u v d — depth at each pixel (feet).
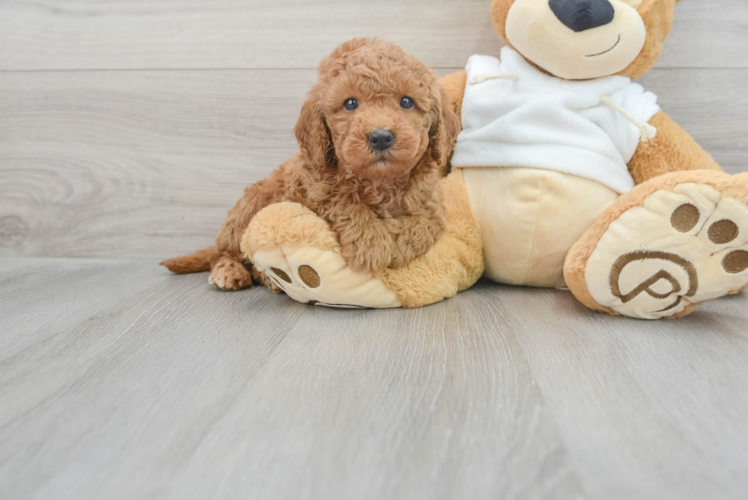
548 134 4.05
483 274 4.71
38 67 5.58
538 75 4.29
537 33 3.95
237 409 2.44
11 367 2.97
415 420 2.32
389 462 2.03
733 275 3.21
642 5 3.99
